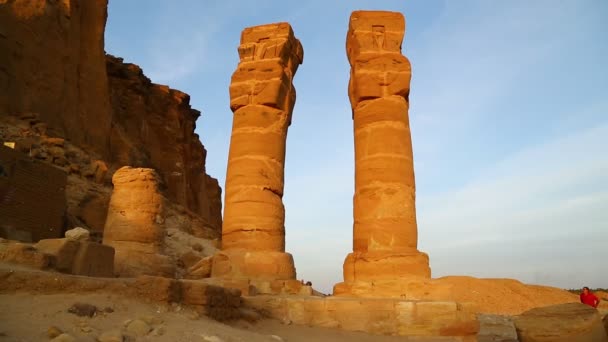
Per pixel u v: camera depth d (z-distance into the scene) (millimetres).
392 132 11234
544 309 7867
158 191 12859
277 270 10992
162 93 45250
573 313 7602
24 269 6551
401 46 12188
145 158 35375
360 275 10438
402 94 11664
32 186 14859
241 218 11539
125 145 31688
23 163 14633
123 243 11922
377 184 10922
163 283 6738
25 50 24625
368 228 10758
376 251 10469
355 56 12133
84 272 7824
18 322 4910
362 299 9148
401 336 8727
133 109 40125
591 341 7320
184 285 7145
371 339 8414
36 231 14828
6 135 20594
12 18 24297
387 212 10695
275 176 12047
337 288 10914
